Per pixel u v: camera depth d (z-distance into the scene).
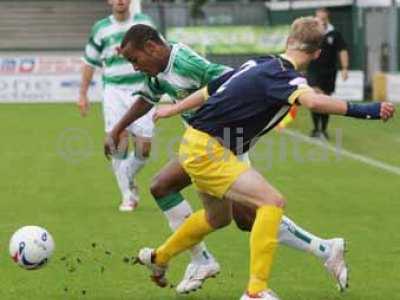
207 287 12.80
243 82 10.79
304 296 12.36
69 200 20.55
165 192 12.52
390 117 10.24
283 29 55.09
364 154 29.73
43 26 66.31
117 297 12.27
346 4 56.12
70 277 13.30
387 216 18.62
